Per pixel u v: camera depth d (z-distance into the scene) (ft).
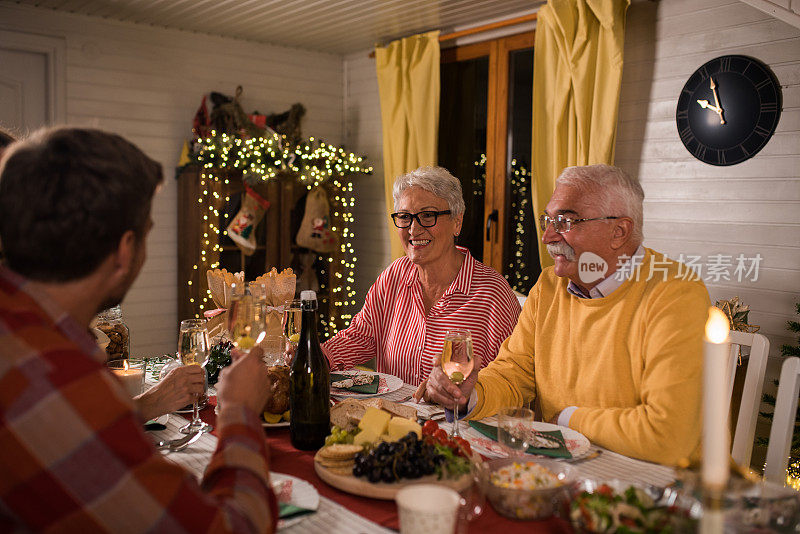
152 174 3.11
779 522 3.39
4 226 2.82
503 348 6.47
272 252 15.12
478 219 15.06
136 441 2.60
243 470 3.04
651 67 11.57
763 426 10.29
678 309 5.10
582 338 5.63
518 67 14.03
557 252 5.60
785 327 10.19
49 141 2.86
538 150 12.71
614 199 5.35
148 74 14.89
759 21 10.18
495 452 4.68
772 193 10.19
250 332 4.35
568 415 5.30
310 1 12.96
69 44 13.87
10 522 2.56
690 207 11.18
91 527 2.50
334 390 6.22
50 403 2.49
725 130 10.57
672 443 4.64
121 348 6.61
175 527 2.57
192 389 5.17
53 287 2.89
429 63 14.78
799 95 9.79
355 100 17.76
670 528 3.12
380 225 17.26
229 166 14.17
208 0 12.92
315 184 15.30
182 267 15.06
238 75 16.17
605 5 11.26
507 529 3.63
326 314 16.29
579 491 3.50
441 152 15.67
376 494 3.88
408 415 5.24
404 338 7.67
